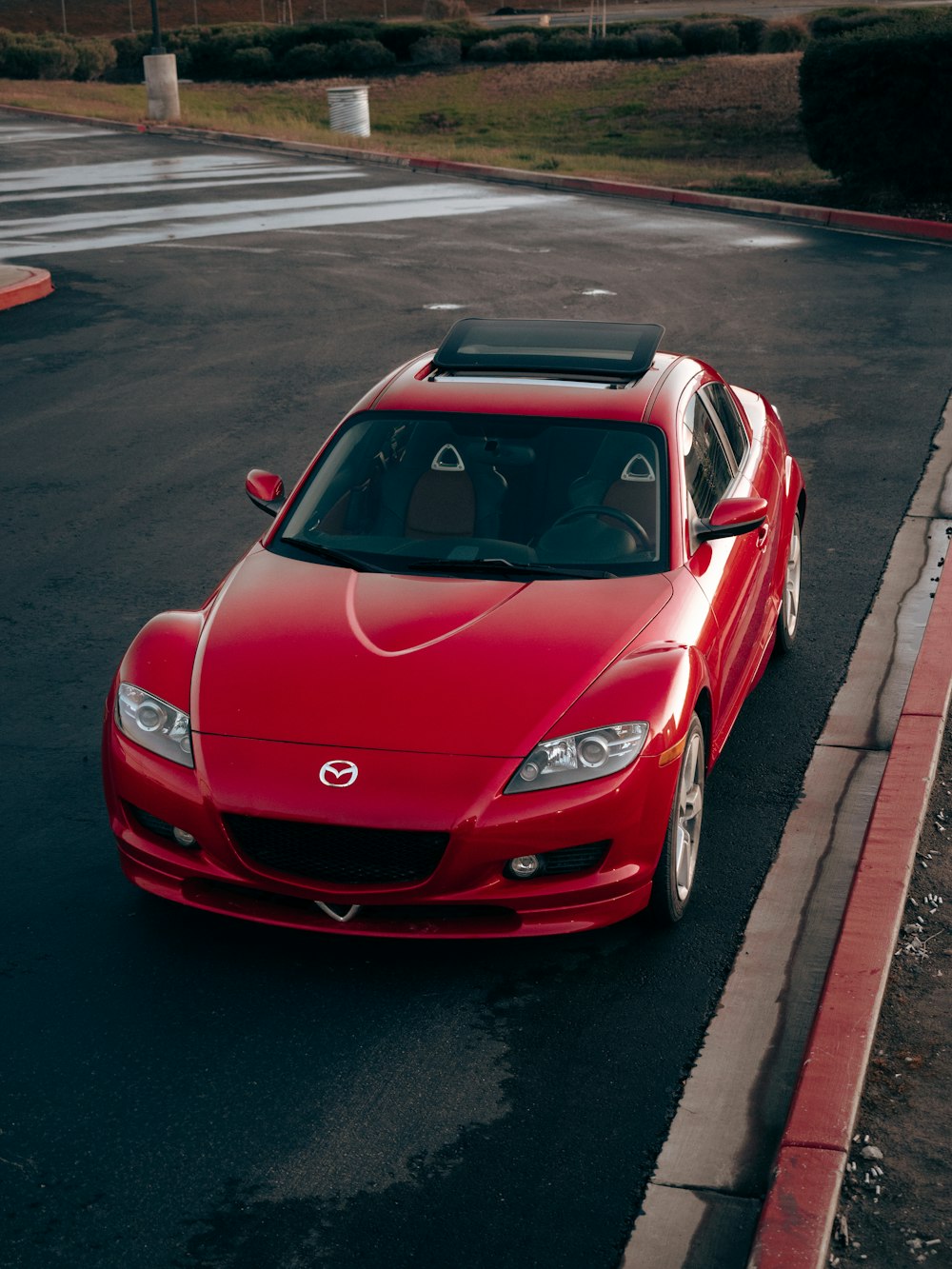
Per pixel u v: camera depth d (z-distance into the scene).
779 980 4.36
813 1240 3.20
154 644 4.77
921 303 14.62
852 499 9.01
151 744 4.39
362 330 13.76
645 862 4.33
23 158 28.67
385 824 4.07
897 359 12.40
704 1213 3.41
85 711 6.27
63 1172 3.56
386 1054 4.02
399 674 4.44
